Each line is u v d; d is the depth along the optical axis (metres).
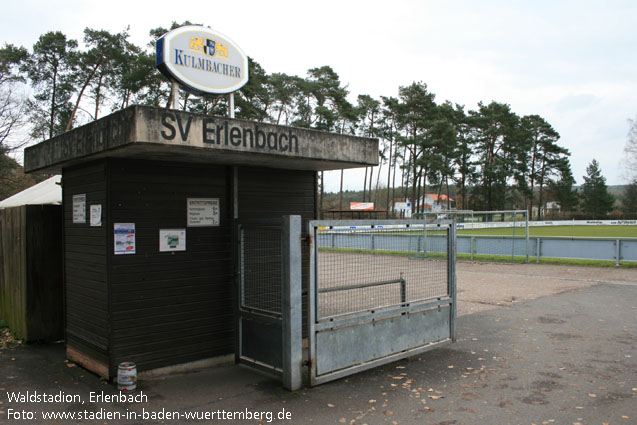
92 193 5.17
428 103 47.34
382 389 4.76
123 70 30.05
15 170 31.08
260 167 6.04
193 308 5.41
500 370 5.38
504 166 55.31
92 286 5.18
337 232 4.95
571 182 67.00
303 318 6.32
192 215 5.44
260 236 5.74
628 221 51.81
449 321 6.25
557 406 4.29
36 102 30.86
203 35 5.40
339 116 40.59
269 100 36.66
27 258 6.71
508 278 13.34
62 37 30.20
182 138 4.29
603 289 11.02
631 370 5.29
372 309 5.24
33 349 6.47
